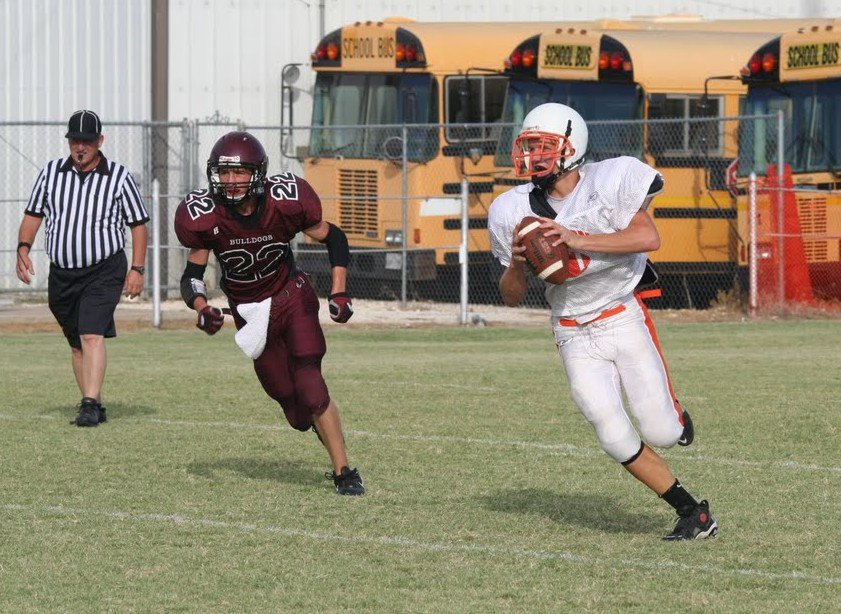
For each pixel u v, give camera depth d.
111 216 30.27
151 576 17.92
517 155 18.77
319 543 19.62
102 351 30.42
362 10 70.69
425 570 18.17
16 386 37.03
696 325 52.97
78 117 29.92
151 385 37.12
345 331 52.91
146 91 68.06
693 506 19.62
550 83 58.53
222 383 37.56
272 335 22.69
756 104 56.28
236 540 19.83
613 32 58.94
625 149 57.34
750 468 25.16
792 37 54.78
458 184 60.28
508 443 27.83
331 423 22.89
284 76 67.31
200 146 69.44
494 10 72.12
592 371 19.05
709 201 57.88
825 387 35.72
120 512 21.64
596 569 18.16
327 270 63.50
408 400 34.00
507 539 19.88
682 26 63.78
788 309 55.03
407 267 60.00
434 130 59.78
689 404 32.81
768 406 32.44
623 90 57.34
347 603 16.70
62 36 67.56
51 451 27.06
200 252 22.64
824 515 21.22
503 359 43.50
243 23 69.62
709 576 17.78
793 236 55.09
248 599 16.89
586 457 26.27
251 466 25.59
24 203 67.38
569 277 18.61
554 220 18.77
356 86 62.06
